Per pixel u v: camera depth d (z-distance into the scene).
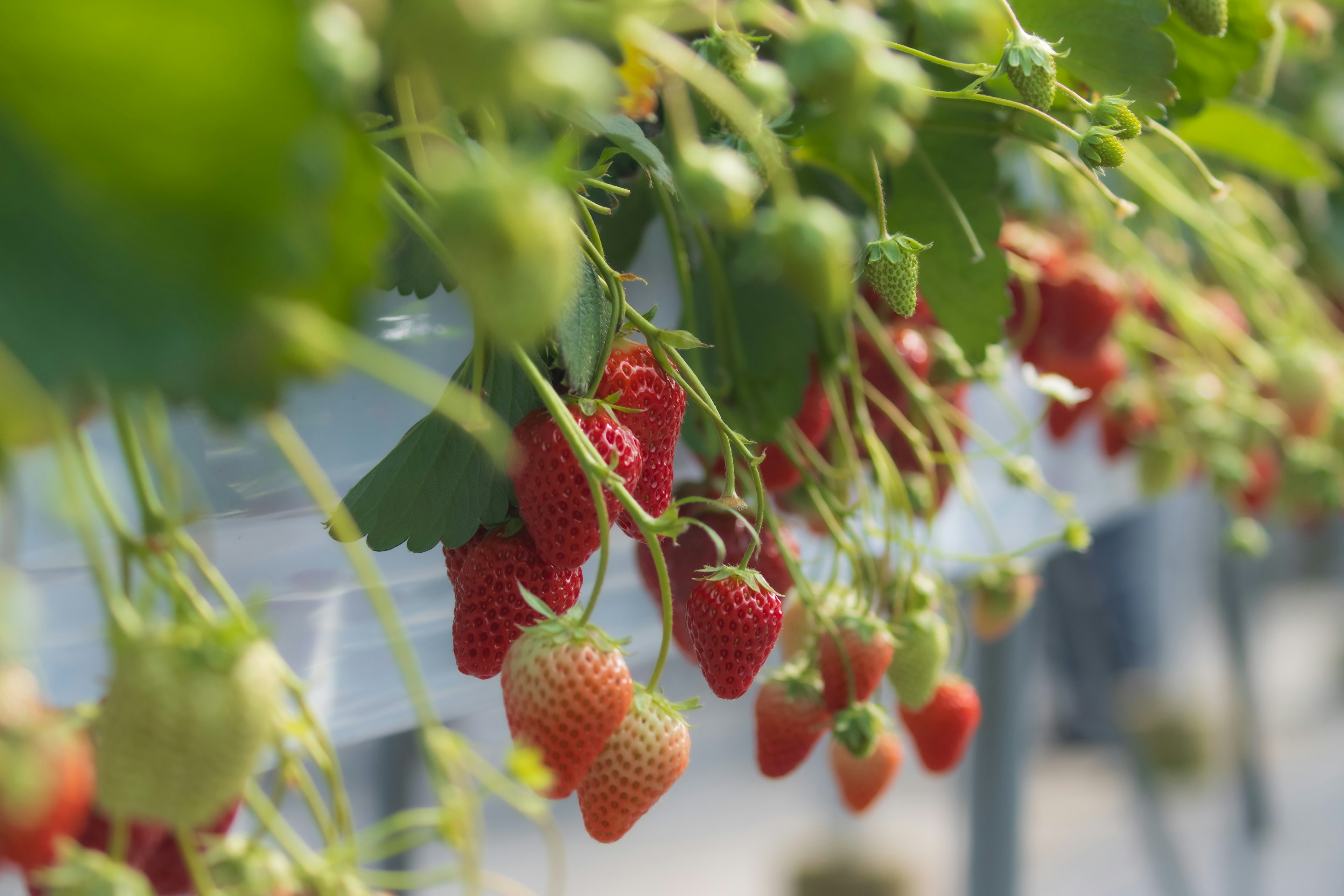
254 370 0.57
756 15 0.62
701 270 0.89
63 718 0.62
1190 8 0.79
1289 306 1.26
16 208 0.53
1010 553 1.05
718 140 0.79
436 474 0.75
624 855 2.45
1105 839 2.50
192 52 0.50
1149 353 1.29
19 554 0.74
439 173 0.57
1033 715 1.38
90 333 0.53
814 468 0.89
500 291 0.56
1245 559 2.21
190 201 0.53
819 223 0.61
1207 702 2.83
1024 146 0.93
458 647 0.76
